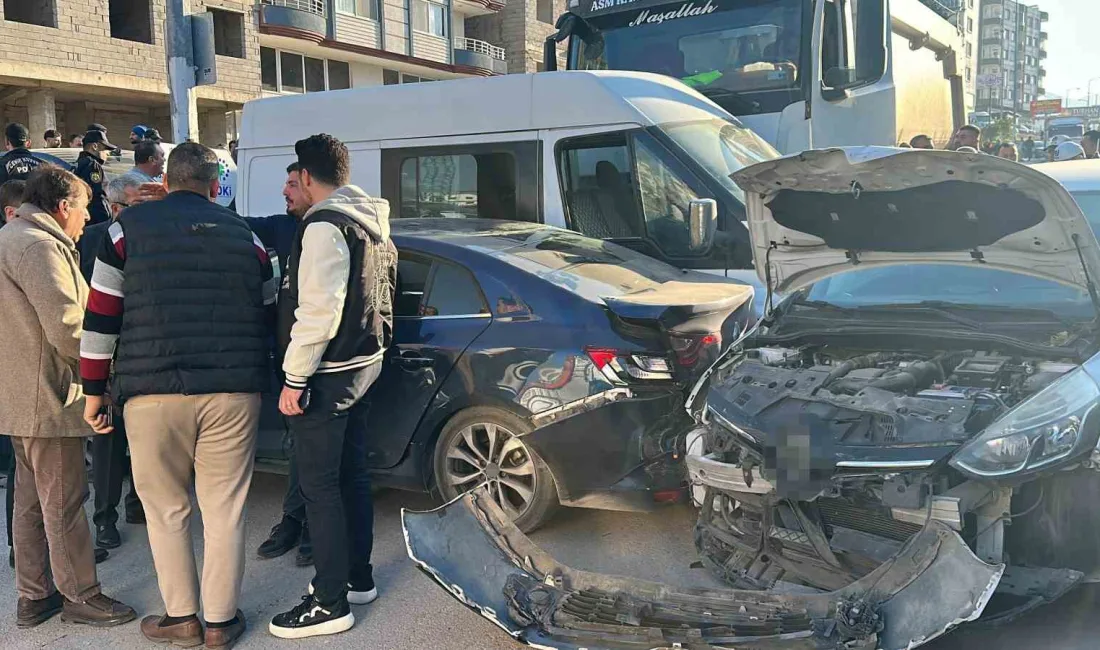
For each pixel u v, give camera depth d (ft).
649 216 20.49
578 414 13.53
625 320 13.58
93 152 26.91
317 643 11.98
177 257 11.35
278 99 25.64
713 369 12.92
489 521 12.08
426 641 11.93
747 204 13.32
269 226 15.78
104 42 69.67
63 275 11.98
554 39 30.14
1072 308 12.64
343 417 11.90
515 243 16.11
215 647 11.93
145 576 14.56
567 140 21.39
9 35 63.62
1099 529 9.91
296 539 15.29
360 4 96.12
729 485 11.26
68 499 12.56
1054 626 11.07
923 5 31.45
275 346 12.89
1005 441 9.58
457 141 22.76
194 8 76.48
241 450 11.98
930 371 11.58
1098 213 15.48
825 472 10.28
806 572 10.94
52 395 12.10
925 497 9.75
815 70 24.89
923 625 9.33
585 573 11.68
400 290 15.37
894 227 12.35
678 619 10.67
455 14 115.24
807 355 13.02
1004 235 11.69
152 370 11.28
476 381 14.28
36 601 12.89
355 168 24.31
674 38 27.30
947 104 36.35
